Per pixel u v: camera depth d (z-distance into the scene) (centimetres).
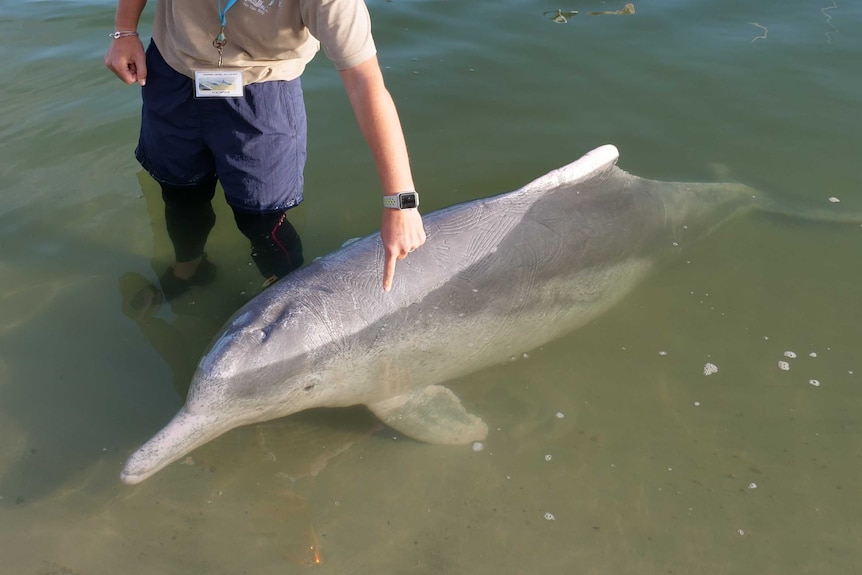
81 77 605
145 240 452
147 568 295
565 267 411
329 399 366
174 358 376
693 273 447
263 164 394
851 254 454
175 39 354
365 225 471
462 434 355
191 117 383
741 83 616
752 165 529
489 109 587
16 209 469
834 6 736
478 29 698
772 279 439
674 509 319
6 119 551
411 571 297
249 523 313
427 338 375
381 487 331
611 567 297
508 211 406
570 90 611
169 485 327
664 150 543
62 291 413
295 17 331
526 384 383
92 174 504
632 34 690
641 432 354
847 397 367
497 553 303
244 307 361
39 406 351
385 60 645
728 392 372
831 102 591
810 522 312
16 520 307
